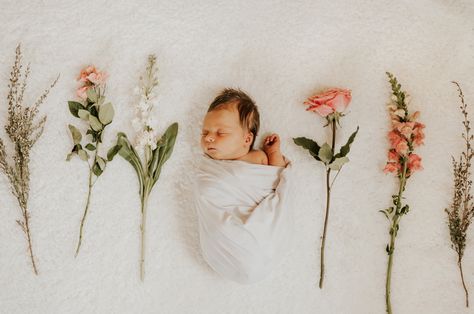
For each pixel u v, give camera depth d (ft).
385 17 4.96
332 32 4.89
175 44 4.75
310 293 4.63
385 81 4.87
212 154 4.30
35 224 4.47
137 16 4.74
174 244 4.57
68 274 4.46
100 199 4.55
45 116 4.54
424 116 4.86
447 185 4.83
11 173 4.30
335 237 4.71
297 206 4.69
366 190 4.78
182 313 4.50
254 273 4.20
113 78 4.66
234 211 4.22
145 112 4.48
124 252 4.52
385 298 4.67
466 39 4.96
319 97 4.39
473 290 4.73
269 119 4.75
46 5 4.65
